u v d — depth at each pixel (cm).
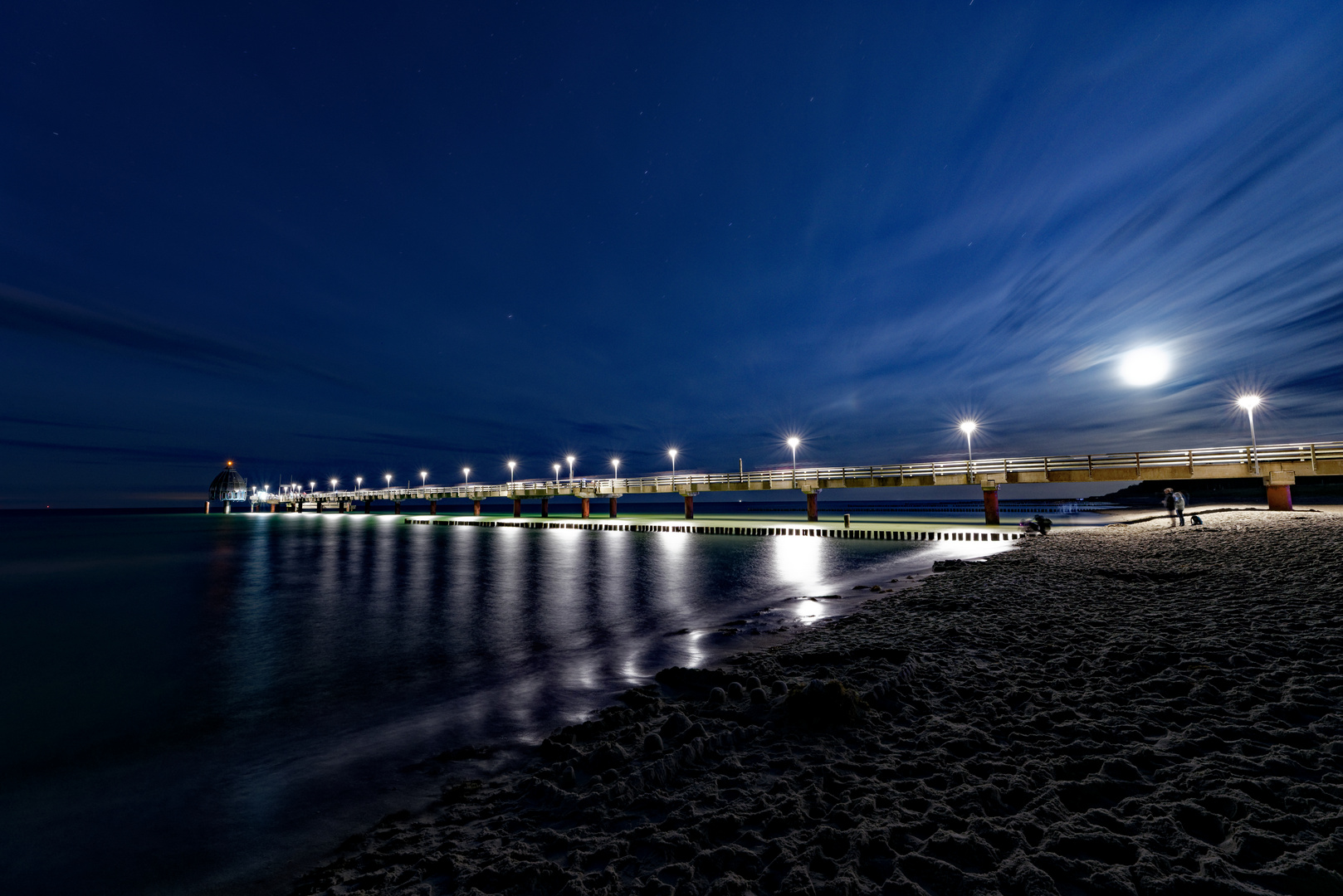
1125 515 4962
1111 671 713
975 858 358
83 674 1234
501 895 382
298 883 464
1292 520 2488
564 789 538
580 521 6381
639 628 1458
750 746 580
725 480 5125
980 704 638
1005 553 2298
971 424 3878
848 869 356
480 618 1675
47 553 4572
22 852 538
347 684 1091
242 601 2119
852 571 2389
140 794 658
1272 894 293
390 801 593
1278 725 504
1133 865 330
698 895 352
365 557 3644
